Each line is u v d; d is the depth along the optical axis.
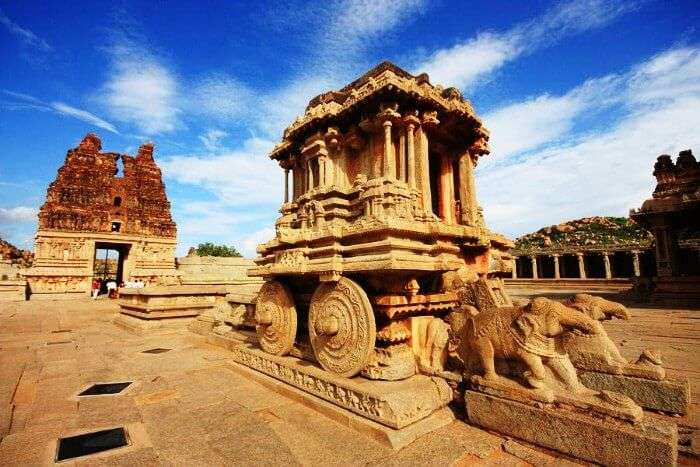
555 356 4.84
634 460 3.88
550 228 86.19
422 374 6.34
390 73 8.89
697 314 17.41
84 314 23.84
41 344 13.21
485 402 5.21
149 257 48.06
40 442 5.16
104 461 4.62
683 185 24.64
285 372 7.45
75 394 7.35
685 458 4.36
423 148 9.54
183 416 6.10
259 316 8.36
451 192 10.98
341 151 10.85
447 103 9.93
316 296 7.15
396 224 6.35
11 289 34.78
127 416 6.14
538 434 4.60
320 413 6.07
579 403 4.40
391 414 5.06
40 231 41.62
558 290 42.25
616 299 27.61
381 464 4.44
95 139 48.62
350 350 6.24
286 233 8.05
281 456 4.71
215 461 4.61
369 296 6.54
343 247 6.96
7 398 7.12
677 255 24.97
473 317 5.74
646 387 5.48
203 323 15.02
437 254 7.45
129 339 14.23
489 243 9.27
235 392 7.33
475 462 4.44
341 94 11.25
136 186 50.16
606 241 63.44
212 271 51.69
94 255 44.41
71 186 44.56
